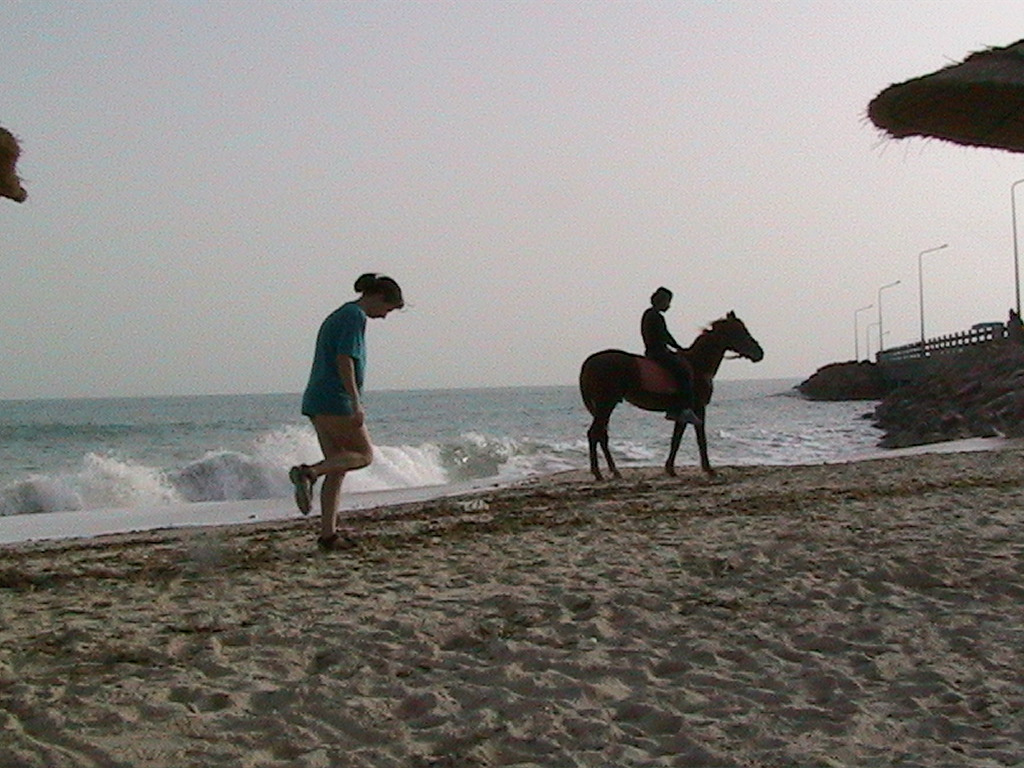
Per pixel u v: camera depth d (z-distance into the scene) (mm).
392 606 6164
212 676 4848
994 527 8492
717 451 31281
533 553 8023
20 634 5625
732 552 7594
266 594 6645
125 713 4270
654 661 4996
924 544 7699
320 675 4816
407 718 4312
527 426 63188
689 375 15633
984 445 23500
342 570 7457
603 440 15812
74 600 6598
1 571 7699
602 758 3834
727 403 97000
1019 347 42688
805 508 10227
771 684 4691
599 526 9508
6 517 14219
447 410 104625
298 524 11078
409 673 4879
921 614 5820
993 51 3949
